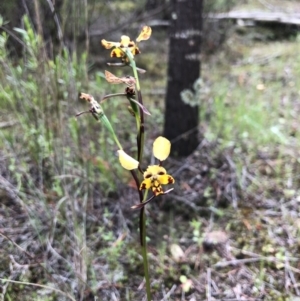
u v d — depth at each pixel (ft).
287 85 2.52
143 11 3.00
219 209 1.55
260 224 1.48
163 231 1.46
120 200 1.54
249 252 1.37
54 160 1.38
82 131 1.62
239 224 1.48
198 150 1.83
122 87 2.34
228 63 2.93
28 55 1.53
